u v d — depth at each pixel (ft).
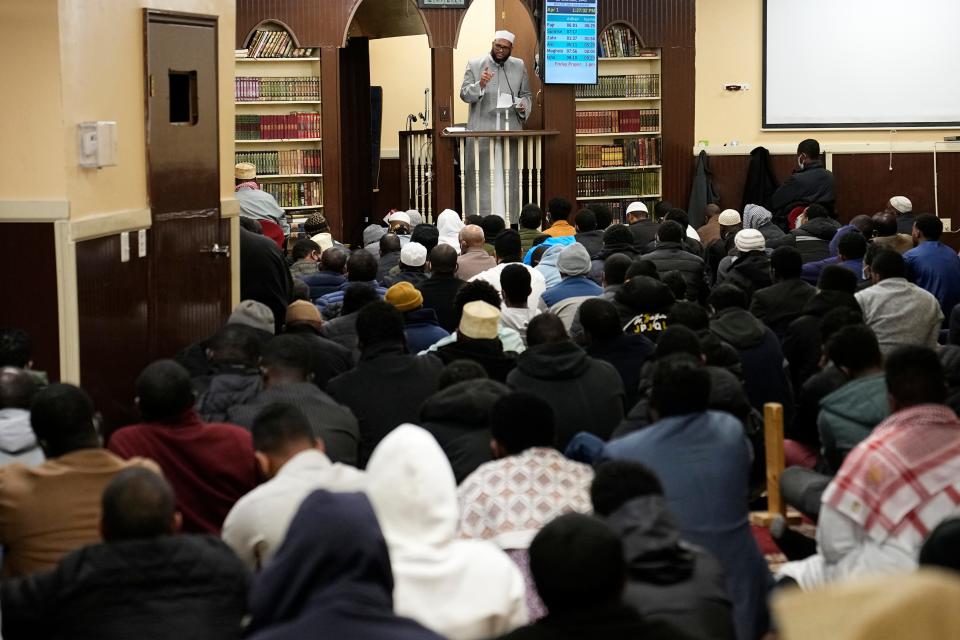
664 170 44.04
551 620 6.79
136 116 18.92
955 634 3.58
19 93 16.49
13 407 12.38
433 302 22.29
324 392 14.79
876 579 3.74
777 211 40.83
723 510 11.12
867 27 45.01
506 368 16.22
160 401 11.95
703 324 17.30
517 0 42.42
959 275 25.39
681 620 8.26
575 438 12.33
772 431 15.29
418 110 48.11
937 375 11.20
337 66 38.83
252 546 9.93
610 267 21.72
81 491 10.46
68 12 16.60
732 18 45.32
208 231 21.40
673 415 11.52
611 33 43.34
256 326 17.69
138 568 7.88
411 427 8.62
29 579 7.97
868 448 11.03
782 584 12.16
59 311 16.71
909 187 43.57
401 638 6.44
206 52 21.06
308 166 39.42
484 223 31.35
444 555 8.46
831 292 19.57
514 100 40.70
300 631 6.39
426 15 39.68
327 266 25.54
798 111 45.52
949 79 45.14
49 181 16.58
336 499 6.75
